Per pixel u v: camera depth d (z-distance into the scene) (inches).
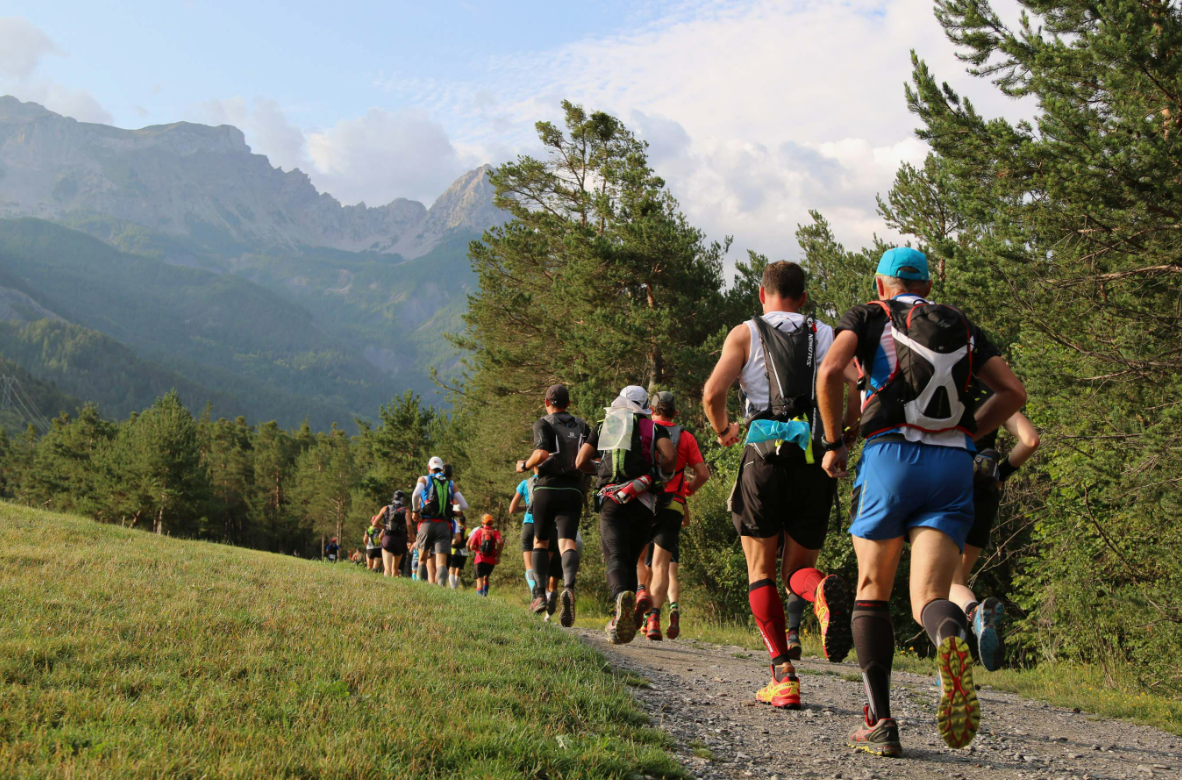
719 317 1017.5
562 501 263.6
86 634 171.3
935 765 146.4
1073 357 401.1
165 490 2330.2
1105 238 397.4
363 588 321.7
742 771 137.0
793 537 167.3
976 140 419.2
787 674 185.8
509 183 1182.3
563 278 1068.5
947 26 451.5
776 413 161.5
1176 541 385.1
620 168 1131.3
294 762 109.3
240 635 188.4
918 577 120.5
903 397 125.5
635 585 224.7
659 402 311.1
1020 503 504.7
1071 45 402.3
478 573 511.5
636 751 136.5
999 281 416.2
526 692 164.1
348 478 3523.6
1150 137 364.5
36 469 3494.1
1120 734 211.8
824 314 977.5
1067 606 431.8
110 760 103.2
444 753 120.2
